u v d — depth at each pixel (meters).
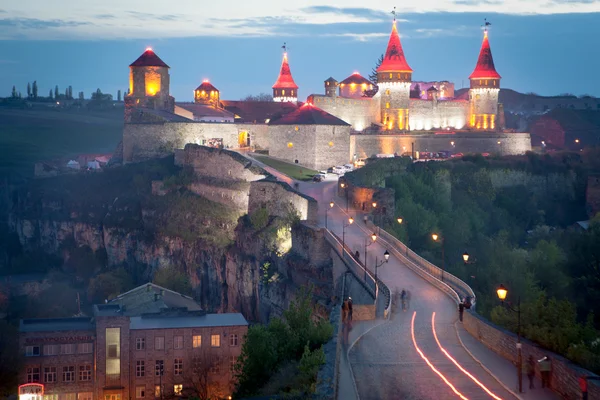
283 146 153.50
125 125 170.88
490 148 187.38
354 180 118.25
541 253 101.94
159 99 178.75
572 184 171.62
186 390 83.44
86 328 85.31
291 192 107.81
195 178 149.12
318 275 88.00
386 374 38.88
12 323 120.19
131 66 177.38
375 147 170.12
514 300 84.50
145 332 84.00
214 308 123.62
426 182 144.12
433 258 100.81
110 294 130.12
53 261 171.88
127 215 156.88
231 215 134.50
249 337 51.78
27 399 78.31
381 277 70.19
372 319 53.69
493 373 38.94
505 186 164.12
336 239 88.56
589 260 89.94
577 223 153.50
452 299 60.81
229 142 167.88
